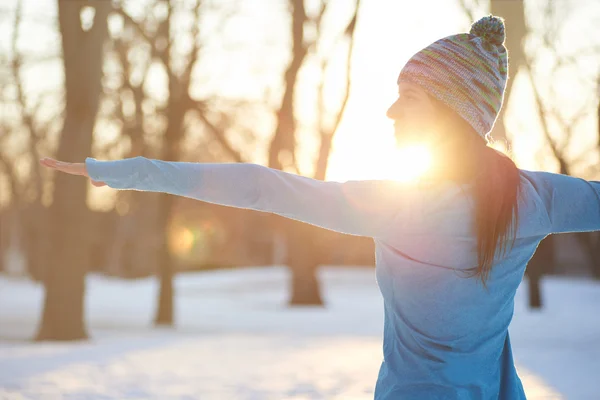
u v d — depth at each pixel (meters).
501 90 1.86
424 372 1.78
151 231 51.97
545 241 28.86
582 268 50.97
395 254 1.77
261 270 57.12
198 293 41.12
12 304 30.91
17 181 45.62
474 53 1.80
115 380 9.22
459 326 1.77
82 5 15.95
